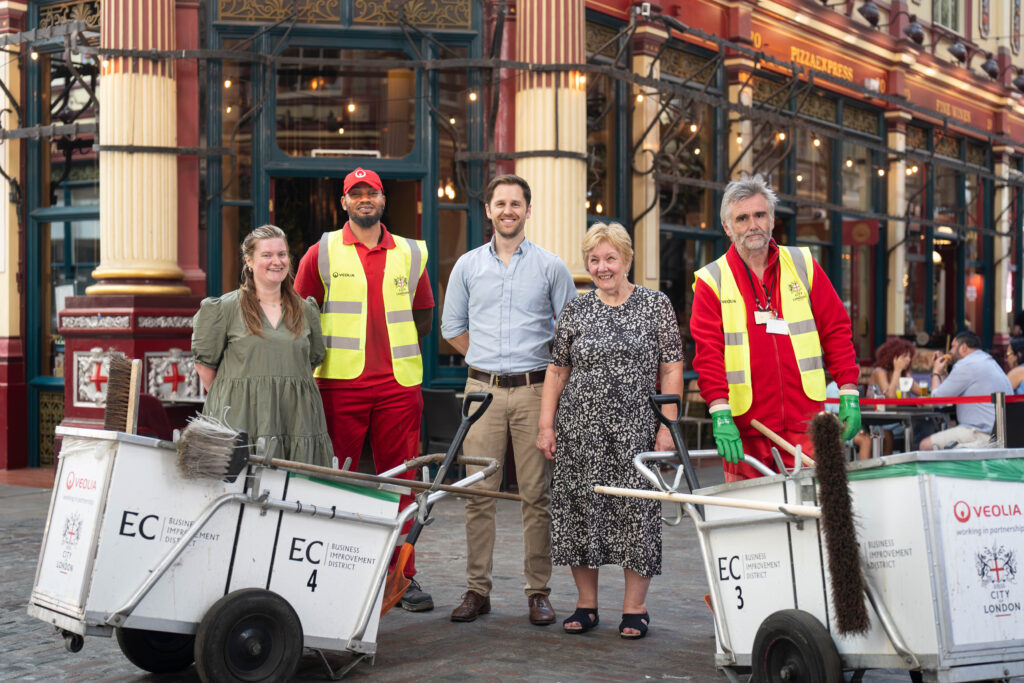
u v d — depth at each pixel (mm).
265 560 4219
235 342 4730
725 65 13094
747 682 4234
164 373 10031
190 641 4508
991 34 19859
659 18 10922
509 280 5570
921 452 3553
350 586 4410
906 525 3582
